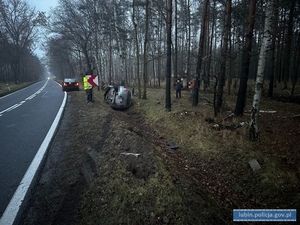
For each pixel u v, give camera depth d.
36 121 7.90
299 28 21.03
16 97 17.52
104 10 21.23
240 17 9.45
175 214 3.25
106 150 5.01
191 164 5.83
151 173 4.22
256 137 6.26
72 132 6.36
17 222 2.71
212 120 8.55
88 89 11.97
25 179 3.69
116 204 3.17
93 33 24.45
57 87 29.97
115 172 3.96
